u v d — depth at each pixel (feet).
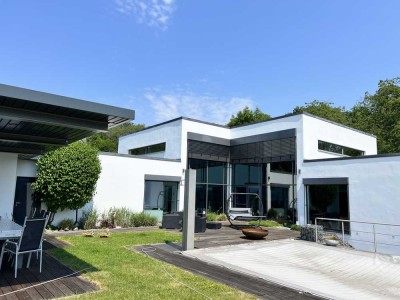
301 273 23.77
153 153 63.52
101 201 45.06
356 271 25.80
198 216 41.06
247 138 59.82
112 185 46.42
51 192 35.73
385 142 89.04
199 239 34.50
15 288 16.05
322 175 46.26
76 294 15.38
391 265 27.58
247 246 31.58
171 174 53.98
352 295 18.72
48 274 18.74
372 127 95.50
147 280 18.38
